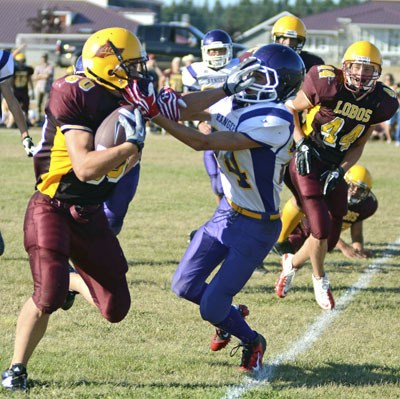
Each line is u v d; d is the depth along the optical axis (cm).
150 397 948
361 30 12331
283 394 984
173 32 6172
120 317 1012
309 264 1756
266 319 1327
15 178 2825
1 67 1320
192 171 3173
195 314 1330
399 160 3719
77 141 903
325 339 1229
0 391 948
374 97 1380
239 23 19750
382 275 1678
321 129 1392
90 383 995
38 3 13000
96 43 914
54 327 1232
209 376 1045
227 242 1050
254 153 1017
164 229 2052
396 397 991
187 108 992
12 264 1623
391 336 1255
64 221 962
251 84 1004
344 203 1456
